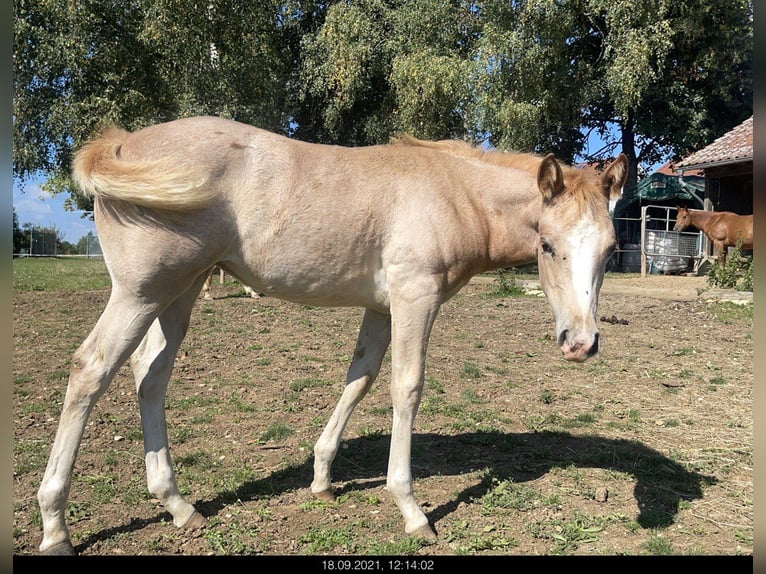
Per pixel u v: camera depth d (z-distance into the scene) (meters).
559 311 2.88
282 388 5.70
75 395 2.70
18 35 13.72
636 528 3.17
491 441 4.41
